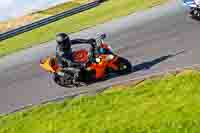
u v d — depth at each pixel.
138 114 20.48
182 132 17.91
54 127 21.48
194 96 21.09
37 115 23.69
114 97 23.27
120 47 33.25
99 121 20.78
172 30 34.84
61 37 25.56
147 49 31.20
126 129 19.22
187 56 28.05
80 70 25.80
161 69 26.33
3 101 27.62
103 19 44.69
